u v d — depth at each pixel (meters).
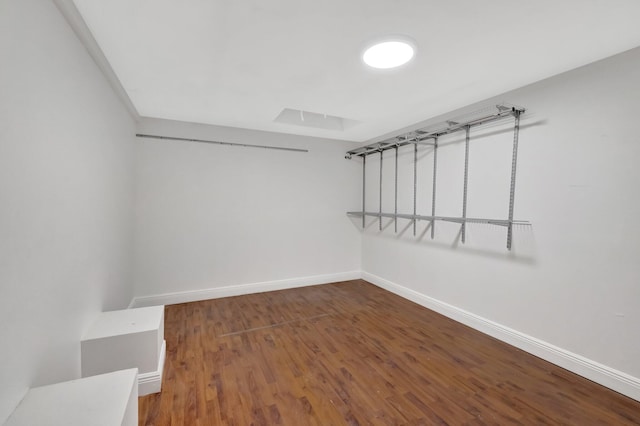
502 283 2.51
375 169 4.20
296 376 1.99
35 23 1.17
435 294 3.22
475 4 1.34
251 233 3.80
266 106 2.81
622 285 1.80
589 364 1.95
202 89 2.39
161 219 3.31
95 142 1.86
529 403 1.73
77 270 1.60
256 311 3.19
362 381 1.94
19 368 1.08
